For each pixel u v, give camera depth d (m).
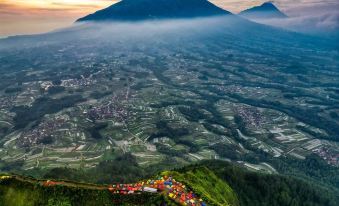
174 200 129.62
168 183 141.12
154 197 129.50
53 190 131.00
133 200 127.75
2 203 129.00
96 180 199.12
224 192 185.25
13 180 134.75
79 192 130.12
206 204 135.62
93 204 127.19
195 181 171.38
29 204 128.25
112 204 126.75
